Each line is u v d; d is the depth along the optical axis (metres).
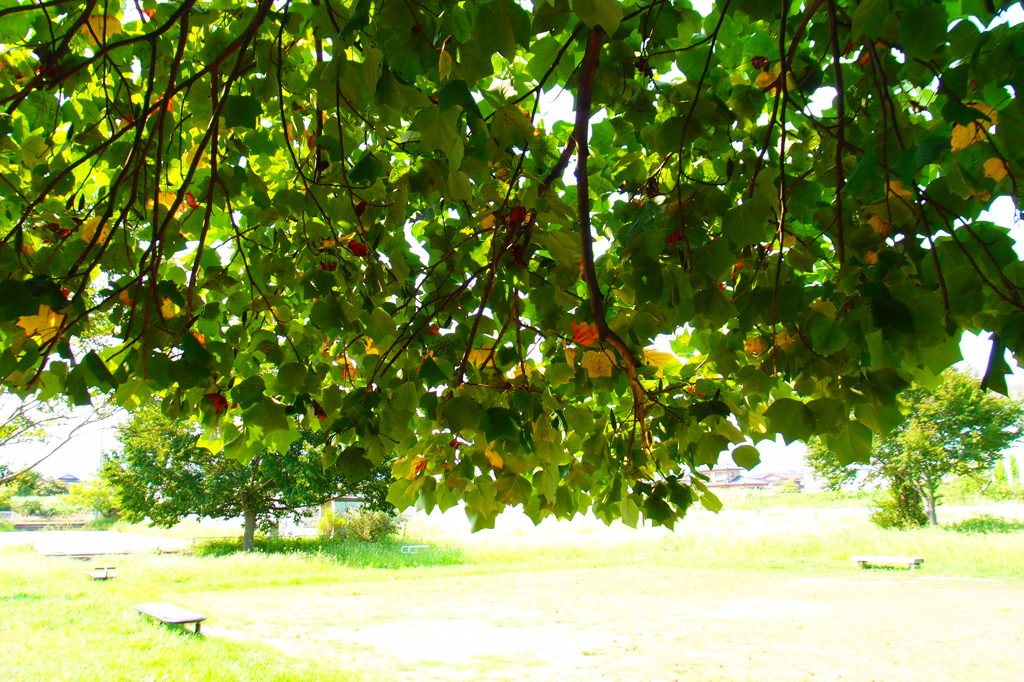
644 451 3.14
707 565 18.06
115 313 2.57
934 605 11.86
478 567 18.09
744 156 2.35
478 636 9.77
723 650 8.90
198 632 9.43
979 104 1.57
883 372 1.89
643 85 2.43
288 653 8.52
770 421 1.89
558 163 2.25
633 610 11.85
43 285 1.55
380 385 2.78
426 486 2.58
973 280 1.59
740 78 2.59
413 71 1.54
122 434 20.70
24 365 1.77
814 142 2.54
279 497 22.33
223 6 2.56
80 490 30.39
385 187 2.47
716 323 1.90
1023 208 1.62
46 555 19.52
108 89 2.73
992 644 8.98
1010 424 22.75
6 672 6.86
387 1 1.45
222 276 2.96
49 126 2.70
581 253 2.14
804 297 2.01
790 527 25.62
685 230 1.93
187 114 2.78
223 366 2.48
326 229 2.97
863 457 1.89
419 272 3.10
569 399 3.12
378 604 12.44
